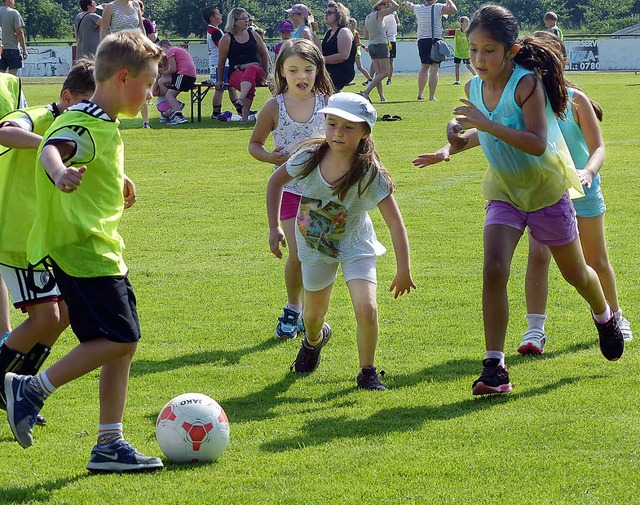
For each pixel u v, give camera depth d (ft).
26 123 20.40
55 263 17.97
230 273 36.58
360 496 16.69
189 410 18.54
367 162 22.03
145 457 18.26
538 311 26.27
